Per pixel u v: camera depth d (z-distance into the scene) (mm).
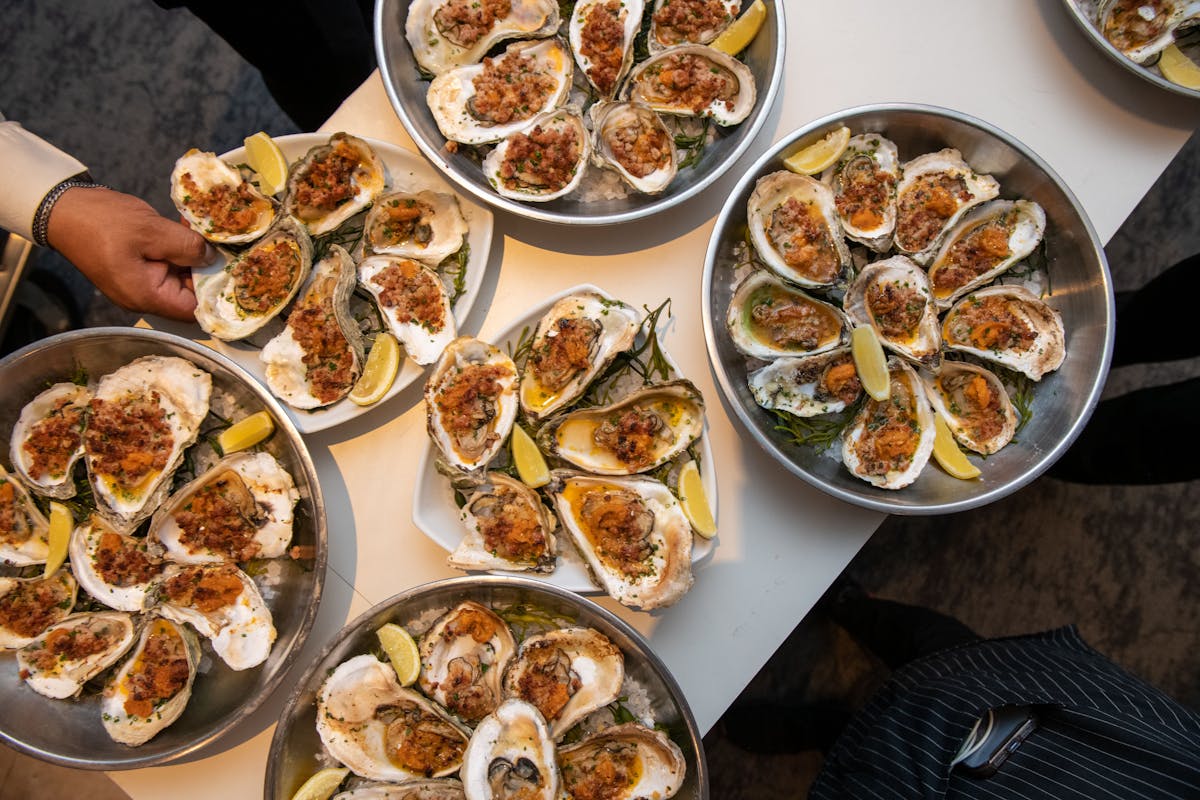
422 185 918
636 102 909
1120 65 899
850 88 947
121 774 870
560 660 869
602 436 902
